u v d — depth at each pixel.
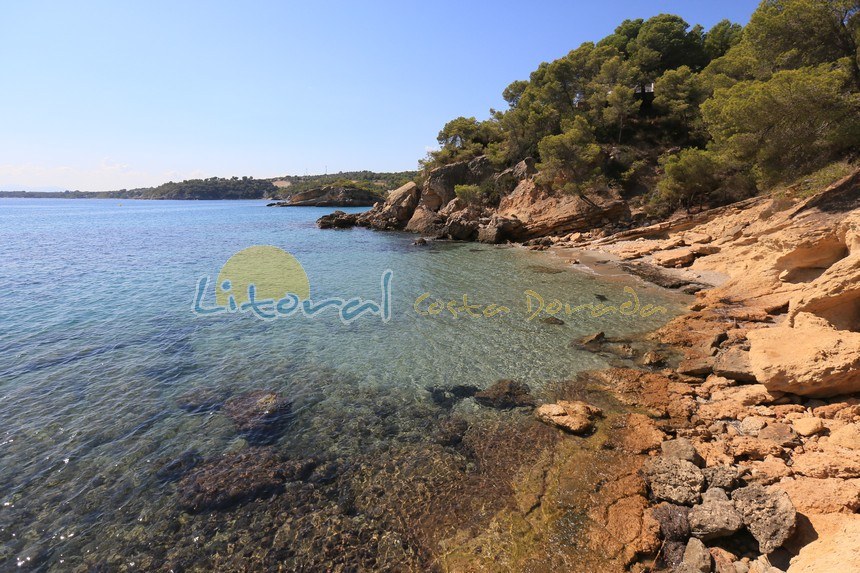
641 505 7.61
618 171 51.94
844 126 20.33
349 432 10.32
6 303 20.77
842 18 23.14
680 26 64.94
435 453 9.48
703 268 25.62
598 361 14.09
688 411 10.63
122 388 12.31
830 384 9.75
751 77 36.09
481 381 12.89
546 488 8.23
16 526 7.34
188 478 8.62
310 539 7.20
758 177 26.62
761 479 7.86
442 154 67.75
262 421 10.74
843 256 16.39
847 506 6.67
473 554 6.82
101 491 8.22
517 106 68.25
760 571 6.00
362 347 15.59
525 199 49.91
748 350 13.31
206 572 6.60
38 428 10.21
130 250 39.69
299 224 70.25
